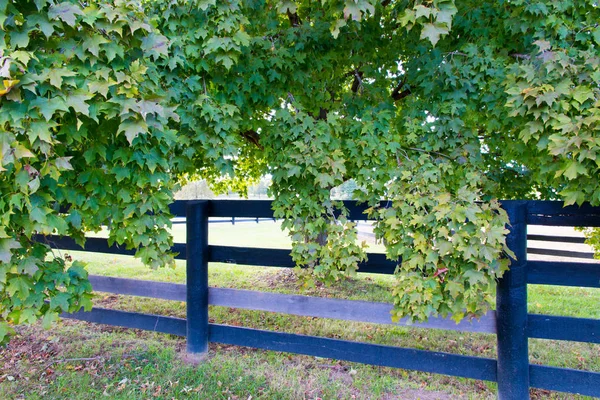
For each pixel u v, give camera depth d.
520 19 2.51
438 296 2.38
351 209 3.05
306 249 2.76
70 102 1.42
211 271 7.21
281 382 2.89
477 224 2.21
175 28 2.31
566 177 2.21
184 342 3.65
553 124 2.15
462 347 3.67
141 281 3.50
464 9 2.93
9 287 1.61
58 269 1.82
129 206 1.98
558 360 3.30
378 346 2.86
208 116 2.42
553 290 5.82
